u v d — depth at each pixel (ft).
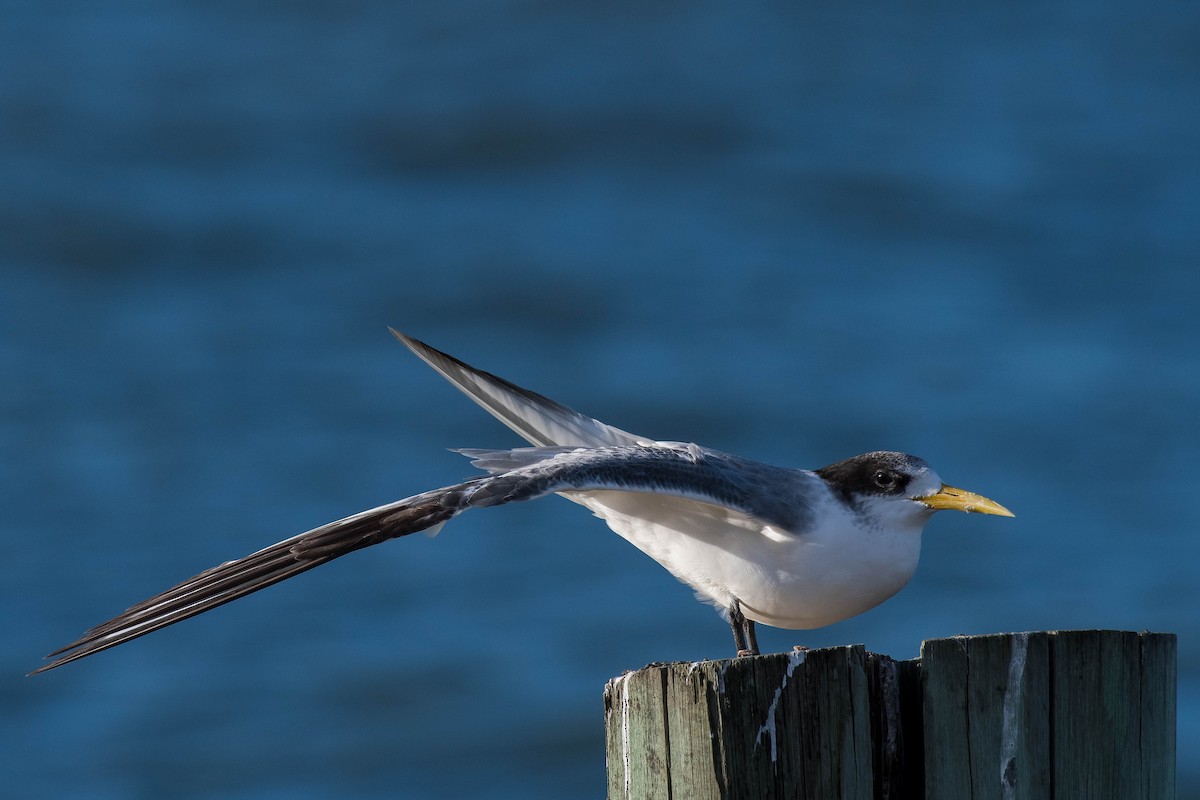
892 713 21.29
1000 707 21.11
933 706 21.06
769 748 21.13
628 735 22.29
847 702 21.09
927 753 21.02
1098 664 21.26
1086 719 21.21
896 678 21.36
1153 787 21.43
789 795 21.04
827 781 21.02
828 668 21.15
